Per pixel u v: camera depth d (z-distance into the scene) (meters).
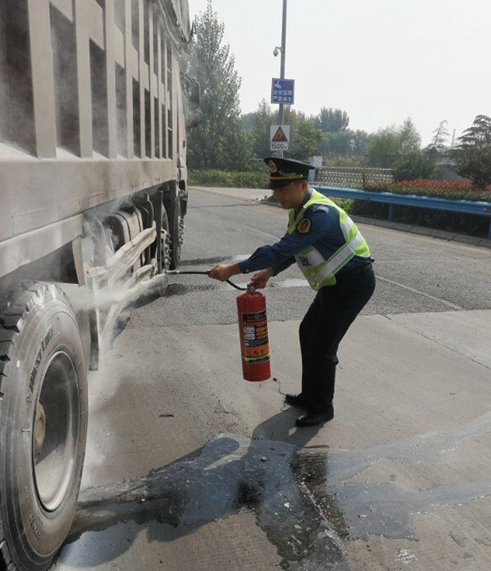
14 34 1.67
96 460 2.96
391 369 4.38
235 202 18.89
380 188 14.45
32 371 1.76
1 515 1.58
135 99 3.76
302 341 3.58
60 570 2.17
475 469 3.01
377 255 9.16
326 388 3.40
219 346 4.74
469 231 11.66
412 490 2.80
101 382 3.92
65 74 2.17
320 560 2.30
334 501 2.70
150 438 3.21
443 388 4.05
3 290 1.88
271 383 4.04
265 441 3.24
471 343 5.02
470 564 2.29
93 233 2.91
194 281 6.95
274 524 2.52
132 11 3.53
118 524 2.47
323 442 3.25
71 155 2.22
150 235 4.98
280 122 16.94
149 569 2.21
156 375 4.08
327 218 3.02
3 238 1.51
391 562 2.29
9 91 1.66
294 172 3.01
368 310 5.96
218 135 36.72
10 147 1.65
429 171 18.62
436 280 7.40
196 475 2.86
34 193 1.75
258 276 3.22
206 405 3.66
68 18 2.12
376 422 3.51
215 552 2.33
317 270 3.16
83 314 2.84
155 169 4.65
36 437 1.88
